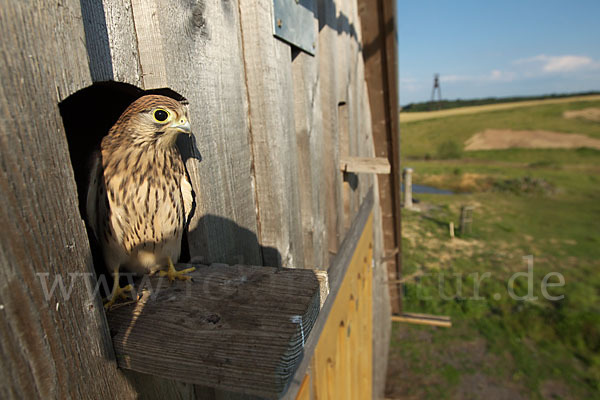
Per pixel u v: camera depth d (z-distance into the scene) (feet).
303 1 6.58
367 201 15.58
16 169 2.05
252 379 2.57
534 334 30.40
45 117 2.23
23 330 2.08
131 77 3.26
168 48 3.42
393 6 12.73
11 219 2.02
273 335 2.71
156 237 4.24
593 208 61.62
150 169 4.00
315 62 7.57
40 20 2.18
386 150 18.97
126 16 3.17
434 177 96.22
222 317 2.94
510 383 25.98
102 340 2.68
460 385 26.05
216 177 4.36
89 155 4.16
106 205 4.06
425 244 48.73
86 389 2.52
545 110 174.50
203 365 2.67
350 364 12.42
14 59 2.04
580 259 42.22
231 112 4.67
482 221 57.62
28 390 2.10
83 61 2.49
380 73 15.23
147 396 3.23
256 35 4.87
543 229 53.26
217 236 4.41
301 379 6.66
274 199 5.42
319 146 7.94
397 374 27.43
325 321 8.38
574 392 24.85
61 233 2.33
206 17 4.05
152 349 2.78
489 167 104.68
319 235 8.06
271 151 5.30
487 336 30.76
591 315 30.63
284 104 5.85
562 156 113.91
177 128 3.63
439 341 30.58
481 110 219.82
